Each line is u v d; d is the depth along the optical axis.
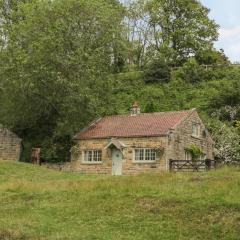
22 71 53.84
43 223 22.64
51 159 53.88
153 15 86.94
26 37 56.88
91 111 54.84
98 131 51.62
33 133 59.94
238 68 80.31
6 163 43.00
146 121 50.75
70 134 53.62
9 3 75.56
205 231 20.86
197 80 76.12
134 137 48.41
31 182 33.56
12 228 21.33
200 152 50.00
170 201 24.47
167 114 51.38
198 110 65.75
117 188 27.80
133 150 48.31
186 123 49.94
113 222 22.62
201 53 84.50
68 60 54.50
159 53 83.75
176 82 75.19
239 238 19.91
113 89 72.94
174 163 46.44
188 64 77.88
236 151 54.59
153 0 87.06
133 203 24.84
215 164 44.69
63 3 58.09
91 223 22.69
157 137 47.47
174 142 47.72
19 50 55.50
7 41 62.28
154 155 47.44
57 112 57.84
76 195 27.42
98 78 56.53
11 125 59.72
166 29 86.50
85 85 54.56
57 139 54.75
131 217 23.05
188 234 20.77
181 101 69.81
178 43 85.75
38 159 54.03
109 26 60.72
